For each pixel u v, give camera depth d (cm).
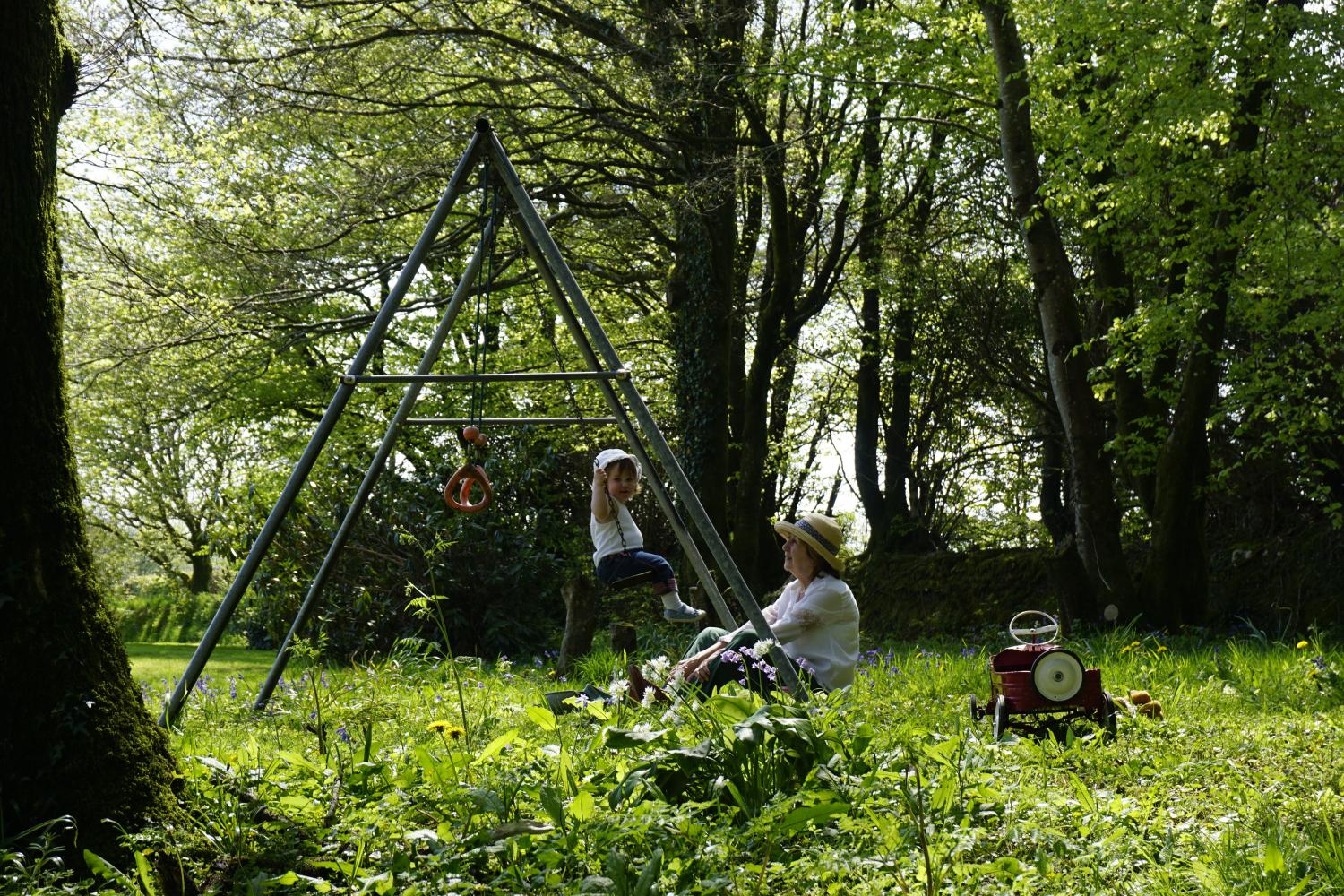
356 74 1673
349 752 498
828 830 352
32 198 393
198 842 356
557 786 376
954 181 2230
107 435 3186
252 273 1814
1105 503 1481
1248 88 1380
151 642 2939
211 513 1761
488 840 334
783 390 2769
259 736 623
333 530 1608
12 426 382
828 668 629
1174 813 400
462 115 1778
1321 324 1438
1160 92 1384
